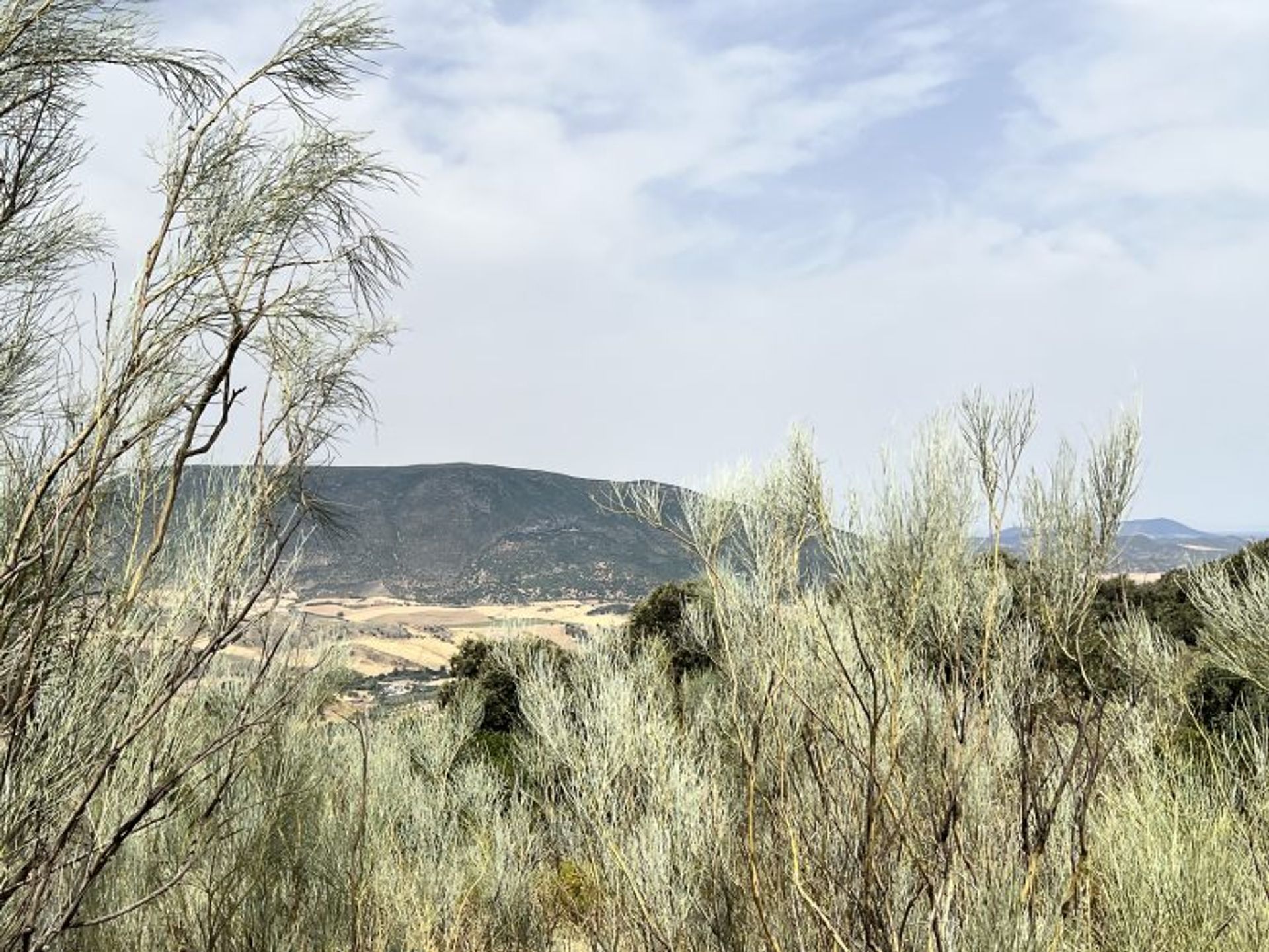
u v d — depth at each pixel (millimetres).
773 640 2938
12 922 2008
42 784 2078
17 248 2400
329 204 2676
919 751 2855
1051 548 3033
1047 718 2980
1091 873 3486
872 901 2541
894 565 2828
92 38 2373
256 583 2480
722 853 3115
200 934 3129
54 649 2205
